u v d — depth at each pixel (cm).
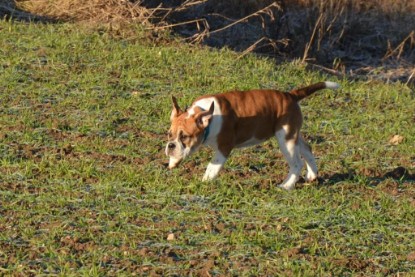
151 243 1085
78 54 1916
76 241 1079
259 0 2497
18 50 1903
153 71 1862
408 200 1271
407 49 2561
